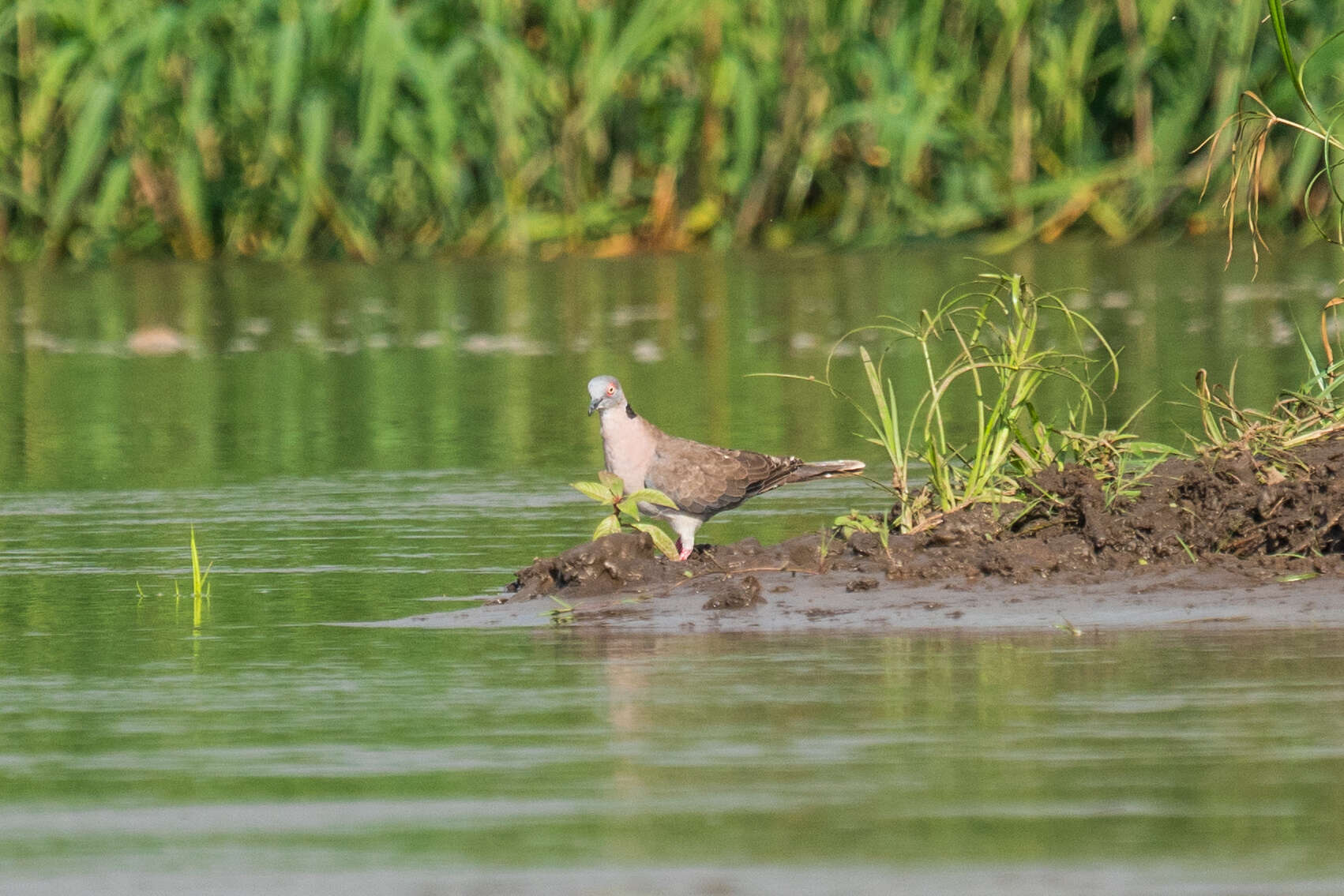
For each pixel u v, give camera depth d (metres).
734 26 35.12
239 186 35.97
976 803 6.50
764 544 12.35
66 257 35.94
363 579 11.50
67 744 7.50
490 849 6.09
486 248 36.44
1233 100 33.34
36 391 21.53
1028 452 12.01
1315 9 32.16
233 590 11.20
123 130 35.12
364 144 33.12
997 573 10.58
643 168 37.47
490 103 35.19
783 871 5.82
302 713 8.00
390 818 6.44
